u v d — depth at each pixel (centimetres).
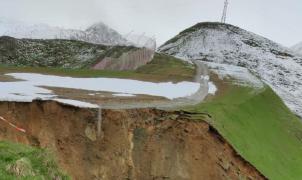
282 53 18688
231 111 5694
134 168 3953
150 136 4156
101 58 9019
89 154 3678
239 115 5809
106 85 5772
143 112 4262
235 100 6538
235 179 4409
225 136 4612
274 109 7769
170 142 4241
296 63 17788
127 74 7294
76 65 8600
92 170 3641
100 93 4959
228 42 19050
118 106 4259
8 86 4309
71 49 9844
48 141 3488
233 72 9950
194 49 18600
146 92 5706
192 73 8825
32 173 1661
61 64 8606
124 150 3906
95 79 6197
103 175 3694
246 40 19400
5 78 4922
